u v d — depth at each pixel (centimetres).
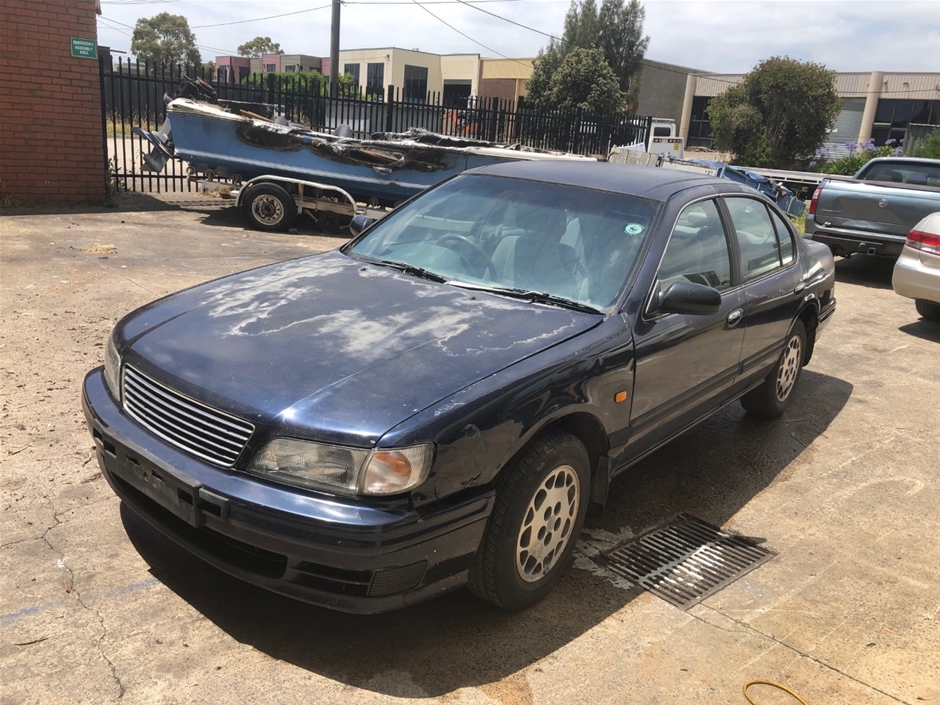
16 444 404
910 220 978
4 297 653
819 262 552
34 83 1073
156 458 273
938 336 791
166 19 6519
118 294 687
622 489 431
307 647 279
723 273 418
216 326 310
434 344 295
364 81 6028
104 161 1179
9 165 1084
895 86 4316
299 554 248
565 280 356
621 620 311
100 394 318
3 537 326
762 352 469
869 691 279
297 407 257
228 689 256
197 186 1175
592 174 421
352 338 297
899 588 347
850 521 408
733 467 467
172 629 282
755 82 3619
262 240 1034
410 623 298
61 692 249
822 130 3597
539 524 299
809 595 337
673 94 5697
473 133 1733
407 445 249
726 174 1456
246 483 256
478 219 401
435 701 258
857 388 622
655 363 350
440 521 257
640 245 363
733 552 371
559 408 293
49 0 1059
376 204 1141
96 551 323
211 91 1237
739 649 297
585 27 5306
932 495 443
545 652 287
